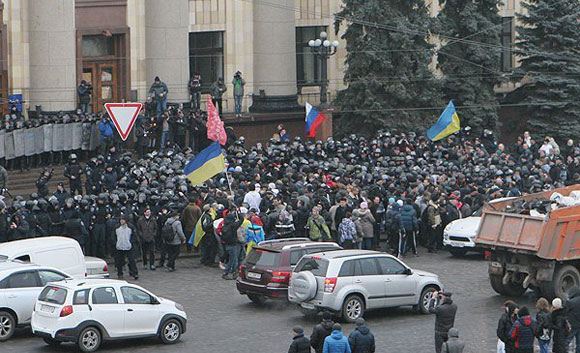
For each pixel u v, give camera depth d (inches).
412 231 1814.7
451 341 1040.8
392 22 2498.8
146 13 2480.3
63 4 2257.6
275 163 1994.3
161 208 1708.9
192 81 2461.9
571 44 2652.6
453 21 2635.3
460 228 1808.6
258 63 2615.7
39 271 1306.6
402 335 1309.1
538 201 1540.4
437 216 1845.5
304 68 2859.3
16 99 2223.2
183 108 2380.7
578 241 1424.7
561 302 1197.7
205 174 1740.9
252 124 2490.2
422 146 2224.4
